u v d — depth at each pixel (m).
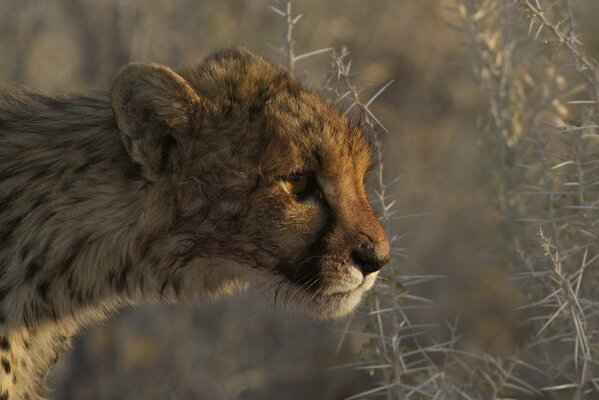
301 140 9.85
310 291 10.03
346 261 9.99
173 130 9.75
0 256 9.76
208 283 10.34
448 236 17.73
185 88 9.72
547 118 14.59
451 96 19.56
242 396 16.02
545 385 13.80
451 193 18.09
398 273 11.29
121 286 10.16
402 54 19.92
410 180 18.22
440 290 17.36
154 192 9.82
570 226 12.19
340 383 16.48
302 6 19.69
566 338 11.20
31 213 9.77
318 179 9.95
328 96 11.25
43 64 19.78
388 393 11.20
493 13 14.08
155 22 17.94
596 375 12.39
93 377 16.36
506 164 13.65
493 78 14.27
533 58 14.12
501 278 17.31
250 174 9.82
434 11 20.05
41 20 19.23
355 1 20.28
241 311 16.56
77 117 10.04
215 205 9.88
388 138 18.62
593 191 12.11
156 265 10.09
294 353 16.75
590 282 12.11
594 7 15.80
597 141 12.58
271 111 9.91
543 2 13.76
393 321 11.08
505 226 13.88
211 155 9.81
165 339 16.45
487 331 16.94
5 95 10.37
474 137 18.12
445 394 11.37
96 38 18.05
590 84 11.38
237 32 18.83
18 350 9.95
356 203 10.09
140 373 16.41
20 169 9.85
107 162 9.82
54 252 9.79
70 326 10.24
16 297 9.80
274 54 18.44
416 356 16.58
